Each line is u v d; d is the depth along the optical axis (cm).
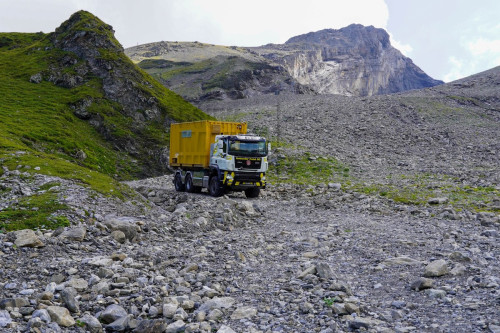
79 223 1666
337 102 10781
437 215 2298
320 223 2122
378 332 742
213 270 1184
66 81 8144
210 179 3303
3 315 784
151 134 7319
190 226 1880
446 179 4088
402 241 1549
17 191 1992
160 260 1276
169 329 769
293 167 5000
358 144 6719
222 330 755
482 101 11438
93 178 2331
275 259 1351
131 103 7894
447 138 7206
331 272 1096
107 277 1072
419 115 9075
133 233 1612
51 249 1309
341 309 841
